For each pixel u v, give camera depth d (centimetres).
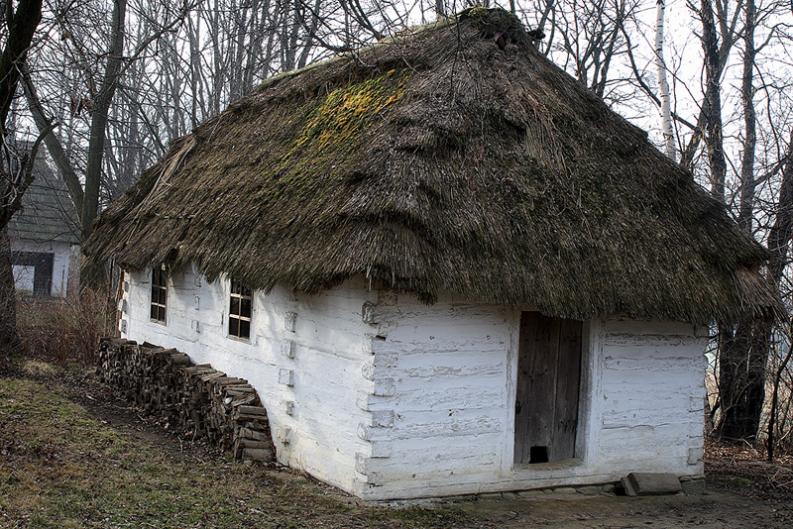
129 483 805
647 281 902
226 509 755
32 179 774
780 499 995
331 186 890
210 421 1048
